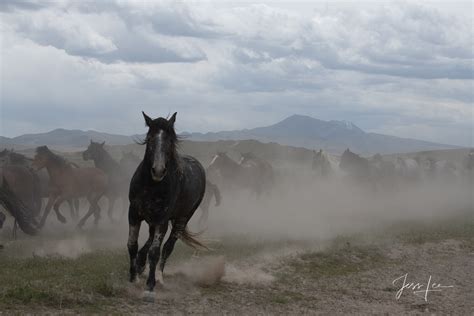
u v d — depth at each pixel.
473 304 10.73
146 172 9.55
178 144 9.98
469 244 17.91
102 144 21.30
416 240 17.61
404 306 10.44
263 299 10.14
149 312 8.66
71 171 19.81
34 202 19.67
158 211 9.70
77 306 8.49
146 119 9.68
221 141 74.38
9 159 19.94
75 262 11.97
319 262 13.70
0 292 8.60
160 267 10.69
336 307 10.05
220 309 9.27
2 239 17.09
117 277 10.24
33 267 11.48
